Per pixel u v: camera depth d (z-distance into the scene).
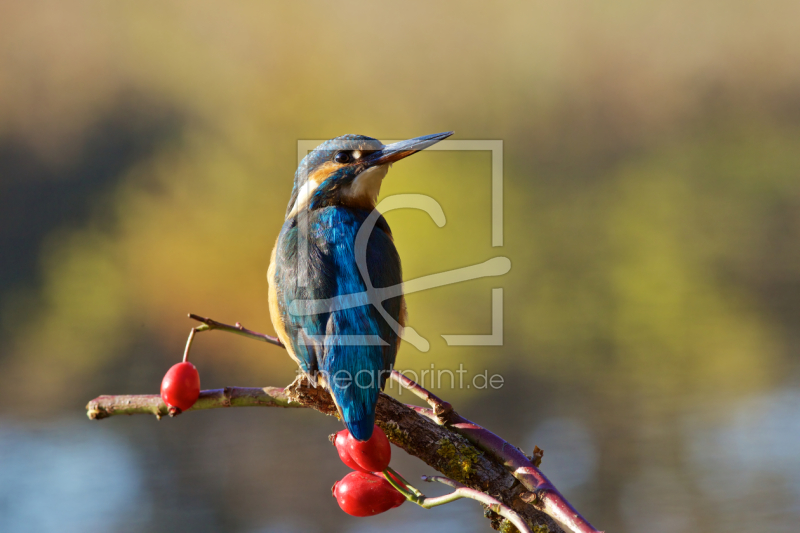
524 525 3.21
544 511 3.68
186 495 10.77
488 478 3.85
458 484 3.45
